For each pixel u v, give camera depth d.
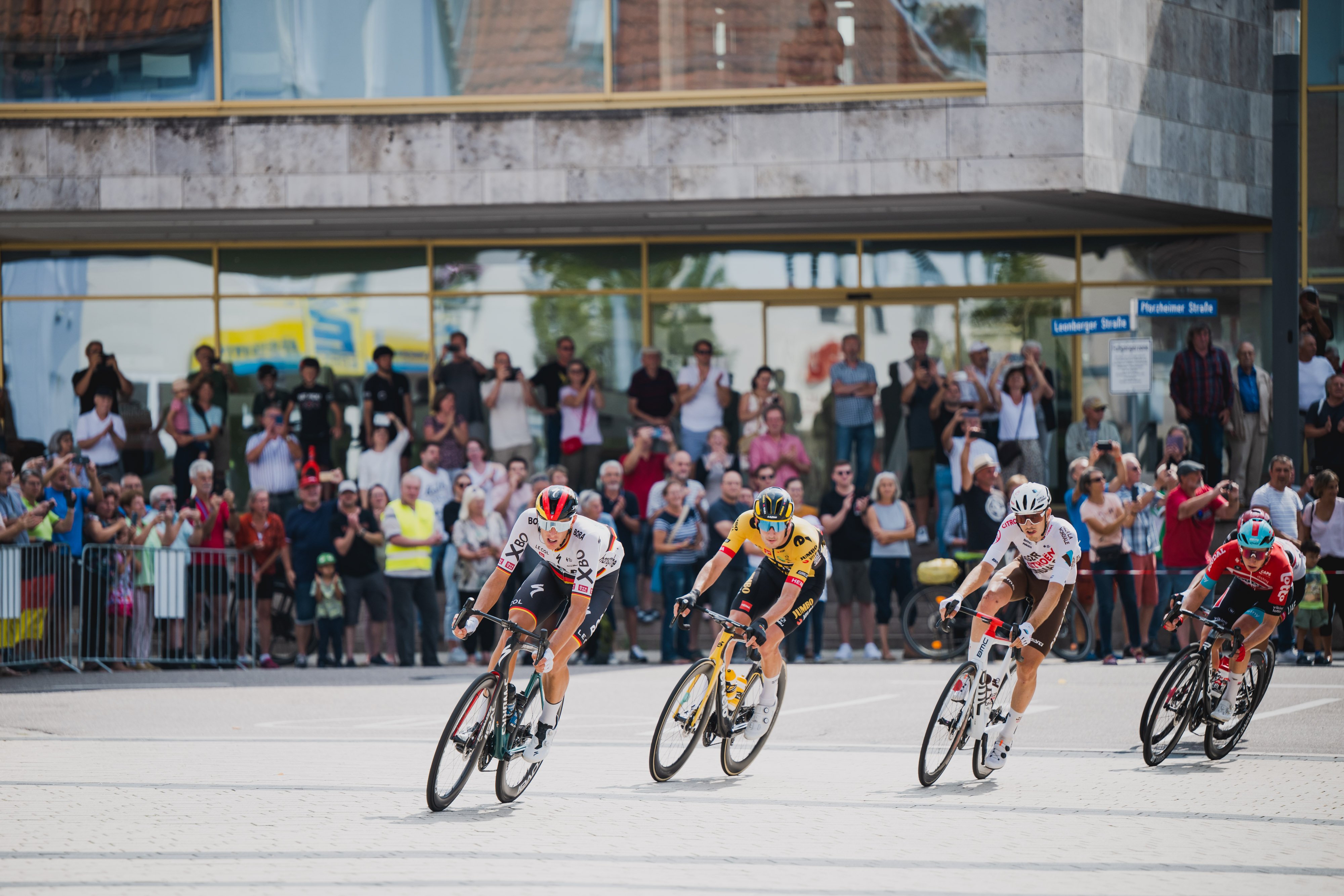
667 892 18.80
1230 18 53.00
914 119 48.97
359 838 22.09
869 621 48.00
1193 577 45.81
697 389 54.97
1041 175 48.25
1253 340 55.88
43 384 57.28
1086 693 38.72
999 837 22.33
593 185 50.34
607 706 37.66
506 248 57.34
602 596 26.30
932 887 19.19
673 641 47.00
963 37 48.81
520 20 50.69
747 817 23.88
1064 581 27.28
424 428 55.56
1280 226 47.84
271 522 48.28
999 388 55.84
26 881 19.30
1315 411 52.38
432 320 57.34
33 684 42.53
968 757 30.22
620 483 48.62
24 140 51.28
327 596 47.28
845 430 55.50
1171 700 29.17
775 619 27.78
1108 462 52.97
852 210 52.31
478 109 50.66
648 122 50.16
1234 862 20.72
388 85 51.06
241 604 47.56
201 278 57.38
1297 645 45.06
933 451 53.62
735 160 49.81
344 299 57.22
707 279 57.44
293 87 51.19
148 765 29.09
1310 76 54.69
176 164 51.06
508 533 48.66
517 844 21.70
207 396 56.84
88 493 47.56
